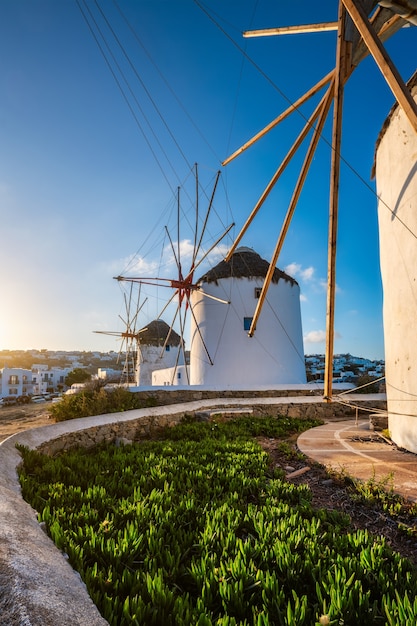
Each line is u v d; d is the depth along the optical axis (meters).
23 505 3.86
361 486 5.25
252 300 22.31
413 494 4.93
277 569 3.10
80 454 7.79
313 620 2.46
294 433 11.19
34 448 6.70
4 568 2.12
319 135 9.31
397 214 8.10
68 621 1.84
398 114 7.99
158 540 3.47
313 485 5.84
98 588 2.65
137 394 15.45
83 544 3.23
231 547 3.42
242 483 5.58
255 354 21.67
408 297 7.69
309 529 3.80
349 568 3.00
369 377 19.48
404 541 3.93
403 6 6.02
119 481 5.42
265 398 15.45
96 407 13.17
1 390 65.31
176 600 2.49
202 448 8.16
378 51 5.49
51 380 85.75
